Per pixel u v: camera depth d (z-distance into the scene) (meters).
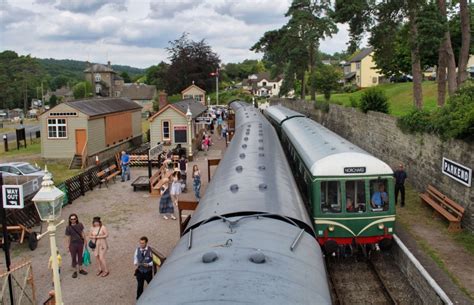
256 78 131.50
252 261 6.00
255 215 8.06
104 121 33.31
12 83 122.69
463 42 22.03
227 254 6.26
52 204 8.75
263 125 22.92
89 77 122.81
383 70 53.03
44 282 12.70
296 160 16.81
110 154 34.28
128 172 25.73
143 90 99.31
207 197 10.11
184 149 31.84
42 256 14.63
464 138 14.95
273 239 7.04
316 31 48.41
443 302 9.78
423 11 21.25
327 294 5.91
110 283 12.55
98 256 12.96
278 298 5.11
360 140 27.50
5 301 11.59
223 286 5.24
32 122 82.31
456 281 11.06
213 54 73.31
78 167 30.20
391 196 12.94
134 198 21.69
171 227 17.17
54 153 31.12
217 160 22.02
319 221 12.88
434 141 17.44
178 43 72.75
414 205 17.50
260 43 53.75
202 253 6.51
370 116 25.44
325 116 37.19
